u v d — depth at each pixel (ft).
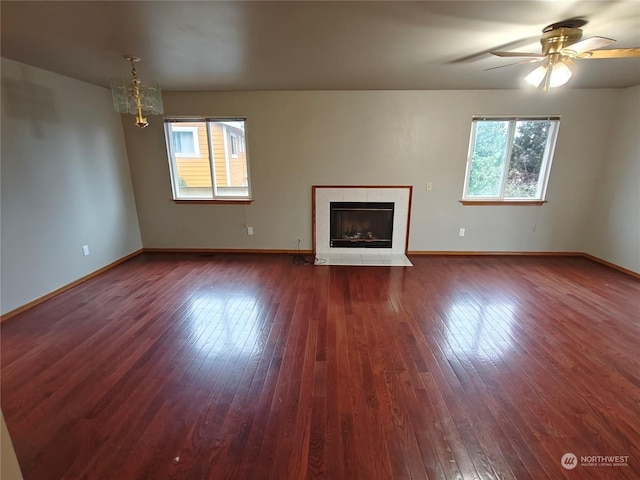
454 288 11.92
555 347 8.20
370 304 10.62
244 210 15.71
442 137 14.47
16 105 9.82
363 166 14.93
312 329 9.09
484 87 13.39
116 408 6.24
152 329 9.09
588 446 5.42
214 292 11.57
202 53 8.70
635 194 13.07
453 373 7.24
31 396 6.53
